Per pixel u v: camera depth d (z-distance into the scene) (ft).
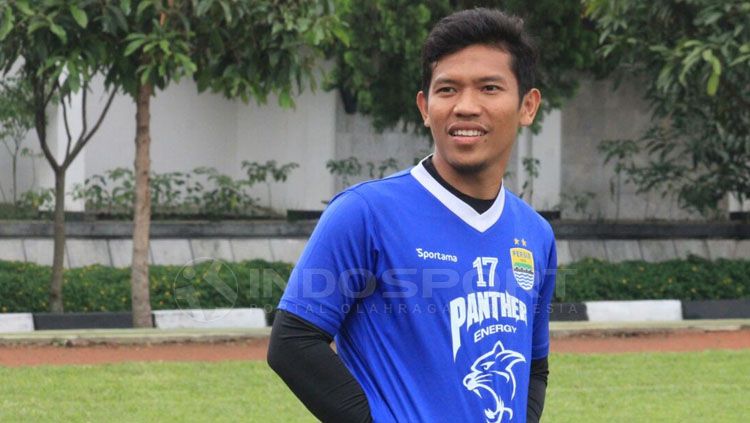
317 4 45.29
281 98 46.42
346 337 13.52
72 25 43.50
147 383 35.45
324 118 71.77
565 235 70.79
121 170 64.80
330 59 67.36
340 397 12.98
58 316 49.78
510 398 13.39
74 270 58.90
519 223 14.08
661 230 72.95
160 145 71.97
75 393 33.86
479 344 13.21
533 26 61.41
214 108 73.31
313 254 13.20
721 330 47.93
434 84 13.43
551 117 74.69
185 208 68.85
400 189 13.44
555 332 45.73
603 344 44.75
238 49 45.78
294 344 13.07
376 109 62.69
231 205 66.74
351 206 13.25
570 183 79.10
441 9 60.54
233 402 33.35
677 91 56.90
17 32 44.73
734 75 52.21
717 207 73.67
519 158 75.10
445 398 13.03
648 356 41.70
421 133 65.10
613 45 51.60
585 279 62.54
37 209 64.54
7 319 48.91
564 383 36.88
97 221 64.44
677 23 50.70
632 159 77.71
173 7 44.19
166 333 43.04
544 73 63.98
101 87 68.23
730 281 64.80
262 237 66.39
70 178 65.31
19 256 61.26
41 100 50.42
